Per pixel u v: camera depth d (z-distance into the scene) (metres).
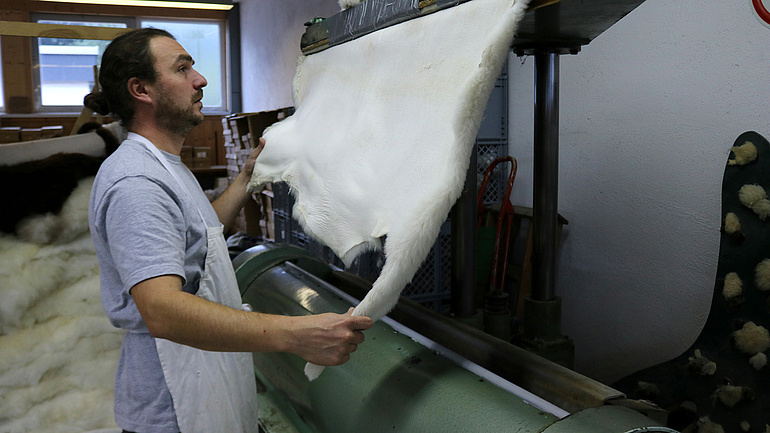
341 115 1.55
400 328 1.58
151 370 1.31
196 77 1.42
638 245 2.53
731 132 2.11
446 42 1.19
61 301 2.29
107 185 1.21
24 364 2.21
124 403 1.33
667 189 2.38
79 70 8.11
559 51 1.95
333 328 1.07
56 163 2.19
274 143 1.82
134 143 1.32
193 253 1.32
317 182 1.52
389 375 1.38
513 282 3.06
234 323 1.08
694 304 2.29
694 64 2.23
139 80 1.33
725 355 2.02
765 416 1.90
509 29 0.98
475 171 2.16
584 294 2.84
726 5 2.09
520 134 3.21
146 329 1.30
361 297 2.16
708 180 2.21
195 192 1.42
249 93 8.08
